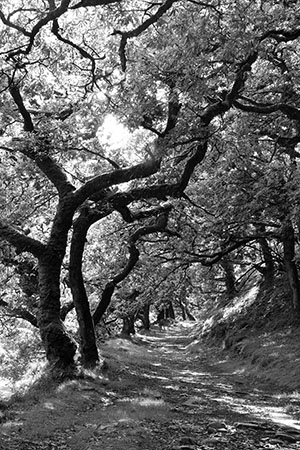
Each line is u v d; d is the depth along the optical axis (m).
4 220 16.80
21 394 12.14
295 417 11.77
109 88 15.22
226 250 26.17
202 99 11.98
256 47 10.59
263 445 8.53
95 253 23.77
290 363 19.55
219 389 17.03
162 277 29.66
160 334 54.44
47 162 16.11
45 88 16.84
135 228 22.88
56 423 9.16
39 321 14.42
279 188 18.16
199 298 64.06
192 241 25.58
